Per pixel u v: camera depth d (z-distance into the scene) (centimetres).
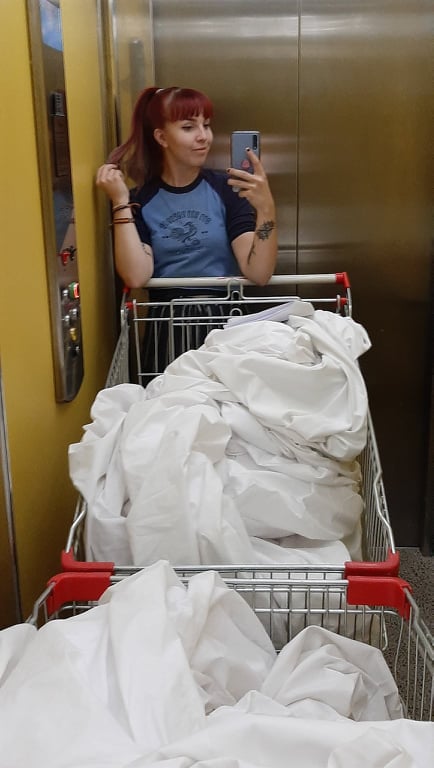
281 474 144
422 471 295
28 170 168
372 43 256
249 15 255
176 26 257
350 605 125
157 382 171
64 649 92
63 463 198
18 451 162
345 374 148
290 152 267
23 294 165
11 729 81
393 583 118
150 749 79
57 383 189
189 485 130
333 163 268
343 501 147
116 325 269
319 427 143
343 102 262
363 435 145
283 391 149
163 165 243
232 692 109
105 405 160
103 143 250
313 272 278
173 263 243
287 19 255
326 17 254
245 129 265
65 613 144
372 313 282
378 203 271
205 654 105
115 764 76
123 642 91
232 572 124
